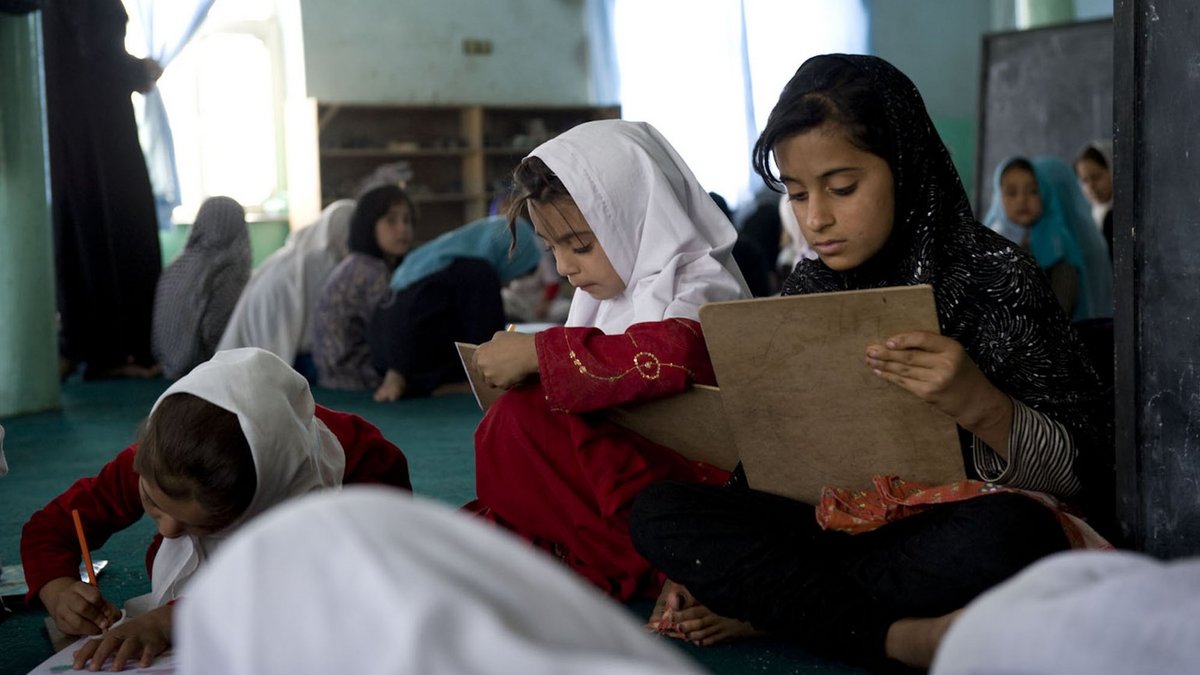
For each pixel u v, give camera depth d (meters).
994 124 7.11
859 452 1.41
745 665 1.39
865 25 8.86
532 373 1.66
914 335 1.29
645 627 1.51
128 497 1.61
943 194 1.50
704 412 1.59
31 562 1.53
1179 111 1.41
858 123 1.38
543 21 8.41
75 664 1.37
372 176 7.62
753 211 6.84
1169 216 1.43
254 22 7.97
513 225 1.82
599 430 1.63
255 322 4.88
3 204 3.95
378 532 0.48
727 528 1.38
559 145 1.78
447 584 0.46
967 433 1.42
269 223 8.00
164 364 4.88
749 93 8.47
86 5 4.95
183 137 7.80
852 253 1.43
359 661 0.44
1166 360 1.45
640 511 1.44
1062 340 1.46
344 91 7.94
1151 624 0.47
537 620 0.46
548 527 1.66
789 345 1.38
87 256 5.05
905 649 1.25
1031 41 7.00
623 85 8.48
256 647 0.46
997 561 1.25
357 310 4.62
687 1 8.45
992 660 0.51
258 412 1.40
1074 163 6.37
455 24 8.19
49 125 4.95
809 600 1.31
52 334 4.09
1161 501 1.47
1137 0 1.43
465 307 4.33
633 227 1.76
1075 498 1.46
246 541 0.49
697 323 1.64
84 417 3.95
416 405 4.09
